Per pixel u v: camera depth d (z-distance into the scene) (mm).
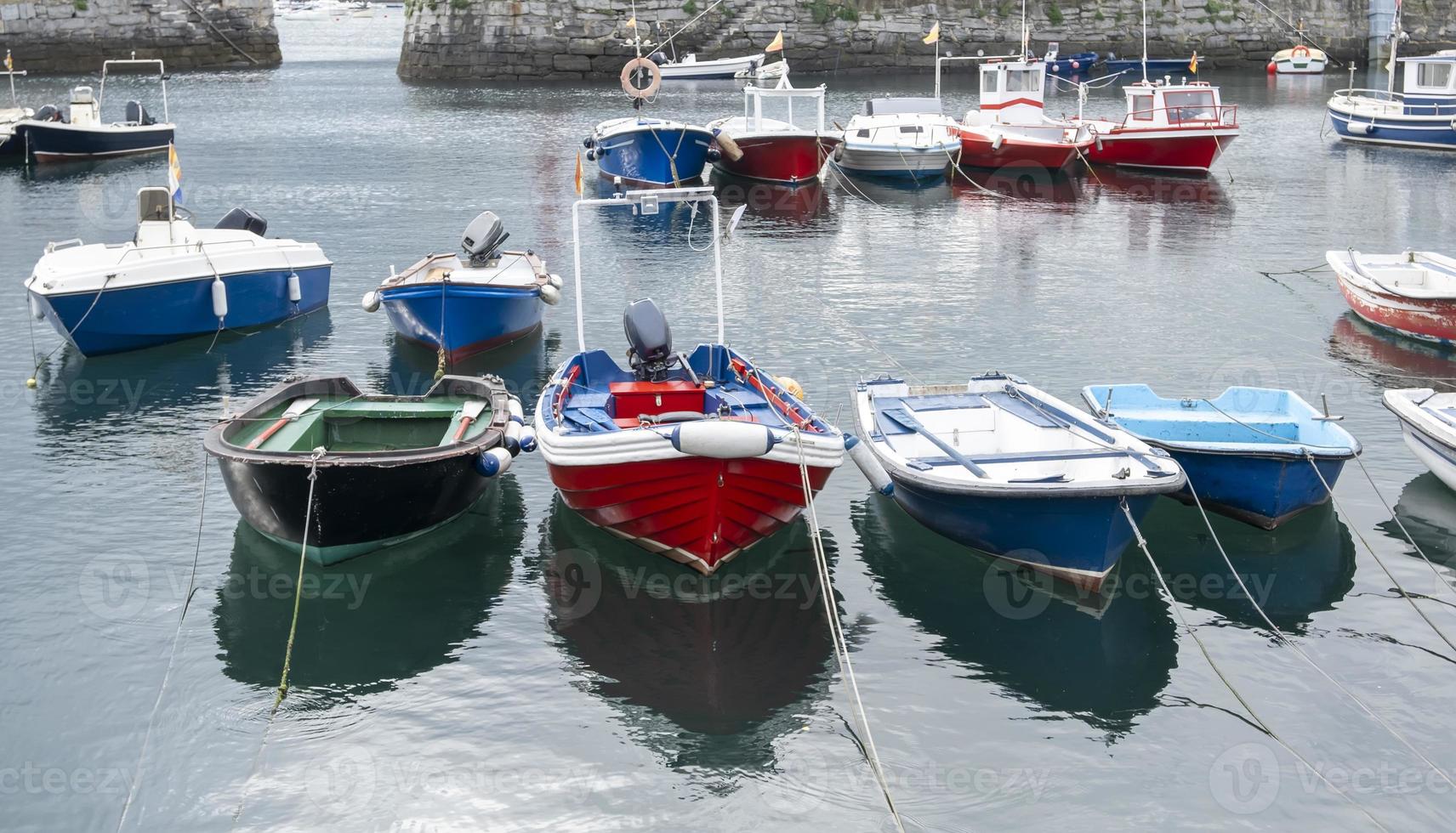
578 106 48469
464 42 60125
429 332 16641
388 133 40438
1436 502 12055
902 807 7938
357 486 10289
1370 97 49844
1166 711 8922
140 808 7852
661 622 10062
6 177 32469
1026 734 8672
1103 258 22906
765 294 20031
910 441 11508
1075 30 64625
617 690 9141
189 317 17328
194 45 66812
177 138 39562
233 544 11312
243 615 10133
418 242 23875
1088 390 12680
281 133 40500
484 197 28906
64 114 41500
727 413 11055
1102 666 9461
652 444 10031
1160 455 10531
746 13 61406
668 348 12258
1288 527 11586
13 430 14047
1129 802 7969
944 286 20641
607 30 60156
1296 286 20750
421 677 9273
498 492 12461
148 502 12148
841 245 24312
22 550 11125
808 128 32938
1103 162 34438
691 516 10383
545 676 9312
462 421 11781
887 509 12141
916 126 33438
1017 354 16828
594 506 10875
